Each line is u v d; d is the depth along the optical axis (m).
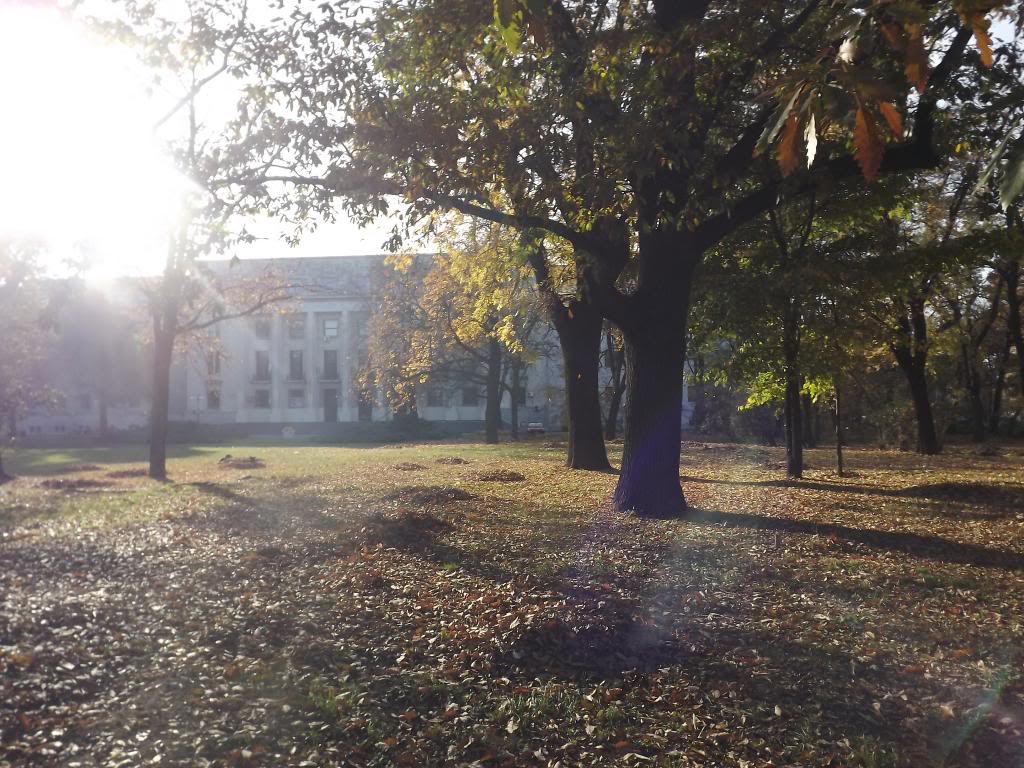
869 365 27.75
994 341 44.62
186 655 6.75
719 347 23.36
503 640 6.98
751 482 22.20
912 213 22.52
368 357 49.78
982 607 8.42
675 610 8.20
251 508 16.97
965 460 32.19
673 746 5.24
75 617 7.73
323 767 4.90
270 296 29.14
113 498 20.09
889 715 5.71
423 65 12.19
